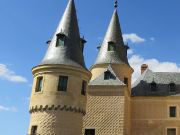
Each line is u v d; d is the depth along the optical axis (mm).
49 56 32562
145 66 53500
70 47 33125
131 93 47312
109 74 41844
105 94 39719
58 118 29406
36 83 31391
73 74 31219
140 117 45281
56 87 30391
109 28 49156
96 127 38375
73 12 35812
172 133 44031
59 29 34500
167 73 50531
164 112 45062
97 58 47250
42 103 29938
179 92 46406
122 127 37875
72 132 29547
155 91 47094
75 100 30484
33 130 29859
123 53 47531
